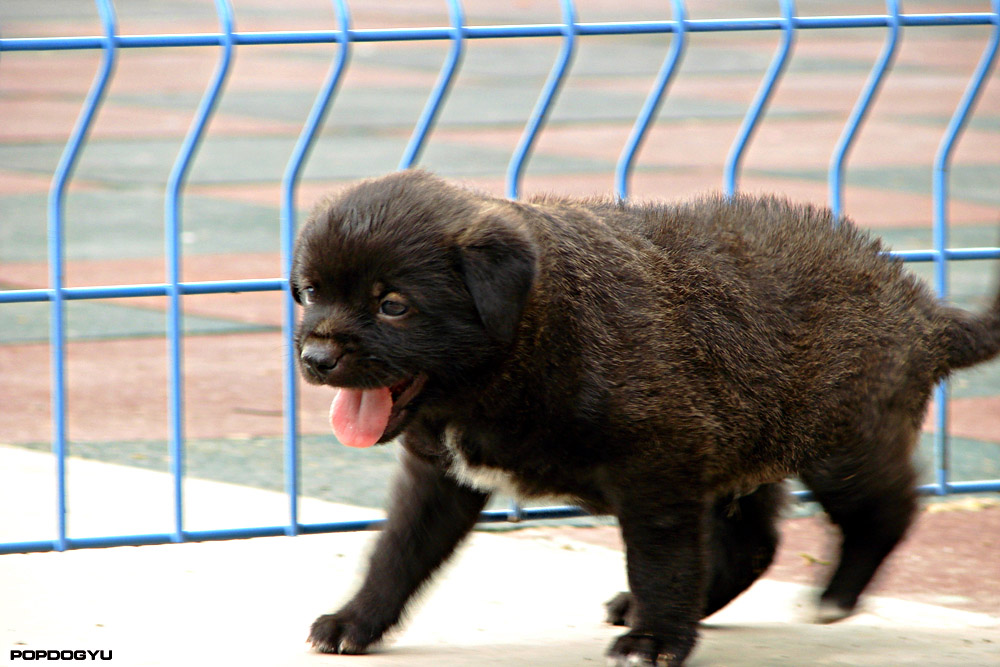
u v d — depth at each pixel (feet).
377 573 23.93
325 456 37.19
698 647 23.95
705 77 119.03
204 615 25.30
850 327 23.86
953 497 34.78
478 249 20.59
